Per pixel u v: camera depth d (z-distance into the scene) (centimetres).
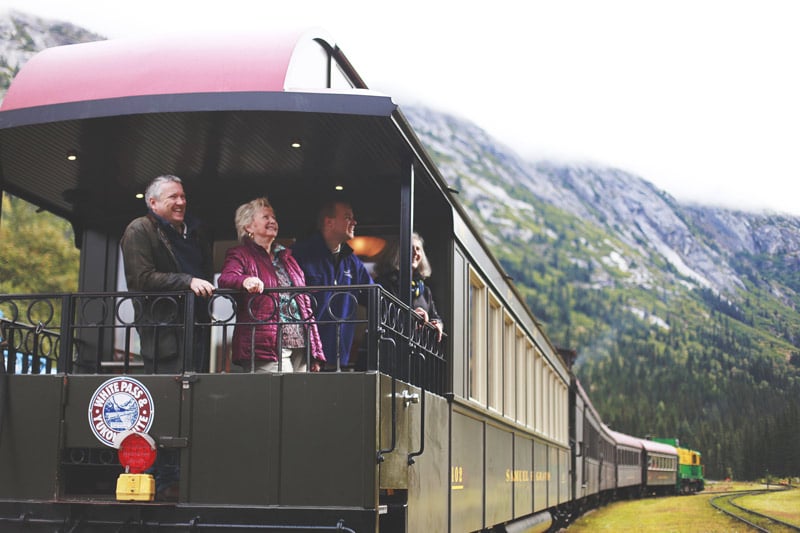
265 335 580
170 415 533
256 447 520
